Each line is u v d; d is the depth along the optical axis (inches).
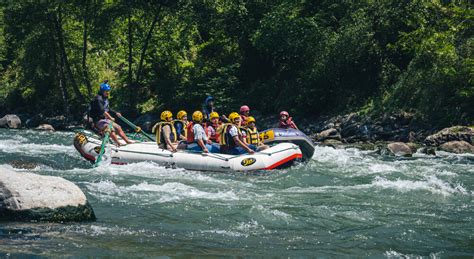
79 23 1653.5
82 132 675.4
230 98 1411.2
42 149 823.7
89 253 283.6
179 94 1512.1
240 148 634.8
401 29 1203.2
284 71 1433.3
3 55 1918.1
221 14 1507.1
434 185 529.7
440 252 315.3
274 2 1460.4
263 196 465.7
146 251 293.7
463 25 1074.7
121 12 1481.3
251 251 305.3
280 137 709.3
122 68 1715.1
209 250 303.0
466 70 997.8
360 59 1235.2
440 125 997.2
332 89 1274.6
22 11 1528.1
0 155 721.0
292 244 323.3
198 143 620.1
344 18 1305.4
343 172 616.1
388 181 554.6
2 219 328.5
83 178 531.5
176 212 392.2
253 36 1384.1
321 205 431.5
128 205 408.5
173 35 1588.3
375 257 303.1
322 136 1082.1
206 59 1622.8
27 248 285.1
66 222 340.8
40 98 1756.9
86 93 1685.5
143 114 1530.5
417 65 1098.1
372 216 396.8
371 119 1104.8
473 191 506.0
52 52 1637.6
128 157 623.2
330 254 305.9
